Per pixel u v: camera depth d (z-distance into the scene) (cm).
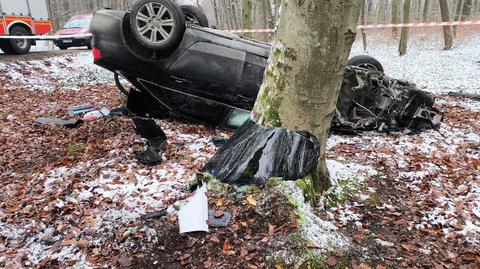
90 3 3509
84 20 1744
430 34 2477
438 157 526
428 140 604
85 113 750
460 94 988
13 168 498
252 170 362
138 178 429
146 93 661
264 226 329
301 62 321
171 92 618
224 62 587
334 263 303
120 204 378
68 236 339
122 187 410
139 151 505
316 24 305
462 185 444
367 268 302
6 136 617
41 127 652
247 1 1341
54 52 1583
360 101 648
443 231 359
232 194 360
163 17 550
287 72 335
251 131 376
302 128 353
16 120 714
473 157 532
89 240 334
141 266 306
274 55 344
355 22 310
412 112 645
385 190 429
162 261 310
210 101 616
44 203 387
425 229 360
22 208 385
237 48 596
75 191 405
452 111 812
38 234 347
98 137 578
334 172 429
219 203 353
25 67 1266
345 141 604
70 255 319
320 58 316
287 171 353
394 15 2405
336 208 373
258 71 593
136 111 674
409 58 1816
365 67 732
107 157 492
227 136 604
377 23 3453
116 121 626
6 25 1383
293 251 306
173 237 329
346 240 329
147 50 579
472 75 1305
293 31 317
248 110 616
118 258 313
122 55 582
